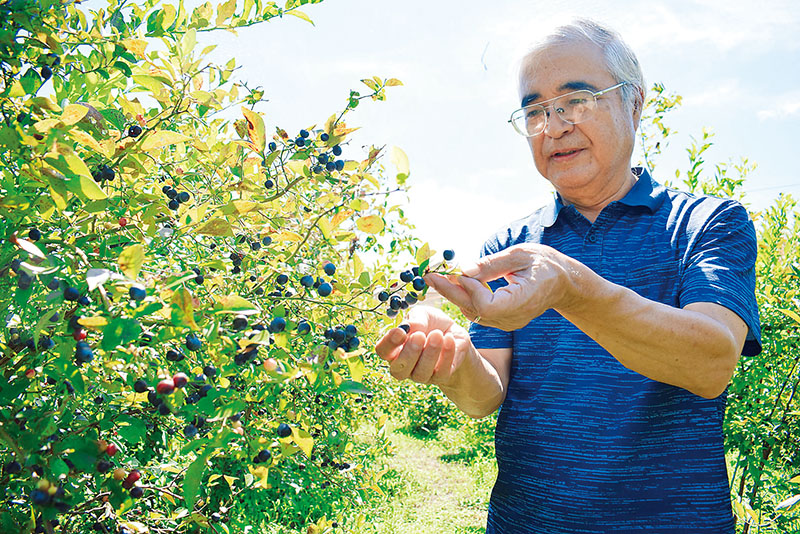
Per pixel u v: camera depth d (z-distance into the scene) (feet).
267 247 4.83
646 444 4.43
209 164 5.12
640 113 5.48
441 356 4.16
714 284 3.99
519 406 5.13
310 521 14.58
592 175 5.06
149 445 5.83
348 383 3.40
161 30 4.35
